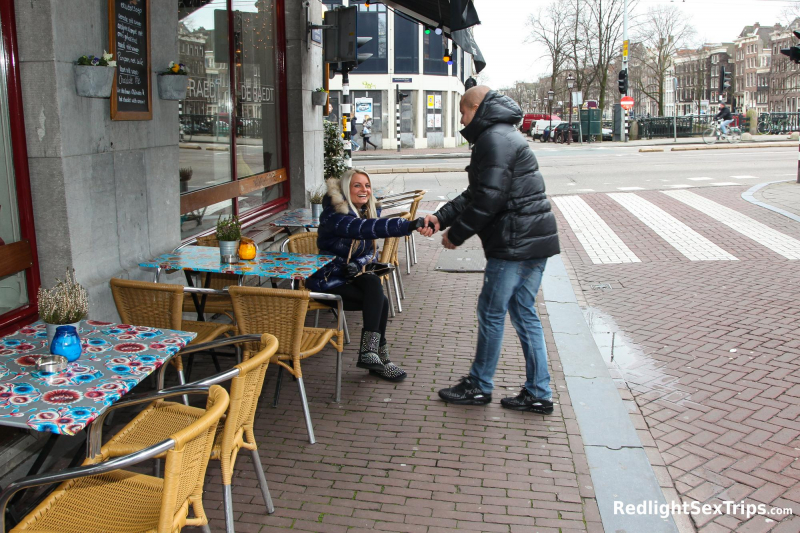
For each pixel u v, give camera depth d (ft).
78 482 8.93
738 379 16.35
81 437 13.52
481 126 13.67
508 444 13.35
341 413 14.78
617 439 13.51
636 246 31.86
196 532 10.53
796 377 16.31
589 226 37.14
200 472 8.43
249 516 10.95
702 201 43.04
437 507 11.19
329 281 16.69
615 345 19.06
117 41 14.98
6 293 12.99
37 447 12.51
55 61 12.92
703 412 14.70
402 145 125.49
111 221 15.25
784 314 20.98
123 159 15.71
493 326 14.65
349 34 33.32
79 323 11.22
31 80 13.00
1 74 12.76
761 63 310.86
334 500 11.41
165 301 13.28
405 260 29.96
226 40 24.70
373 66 120.88
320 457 12.86
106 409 8.50
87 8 13.94
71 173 13.56
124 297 13.51
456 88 135.54
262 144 28.78
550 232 14.16
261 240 21.95
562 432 13.84
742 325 20.17
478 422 14.32
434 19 35.42
